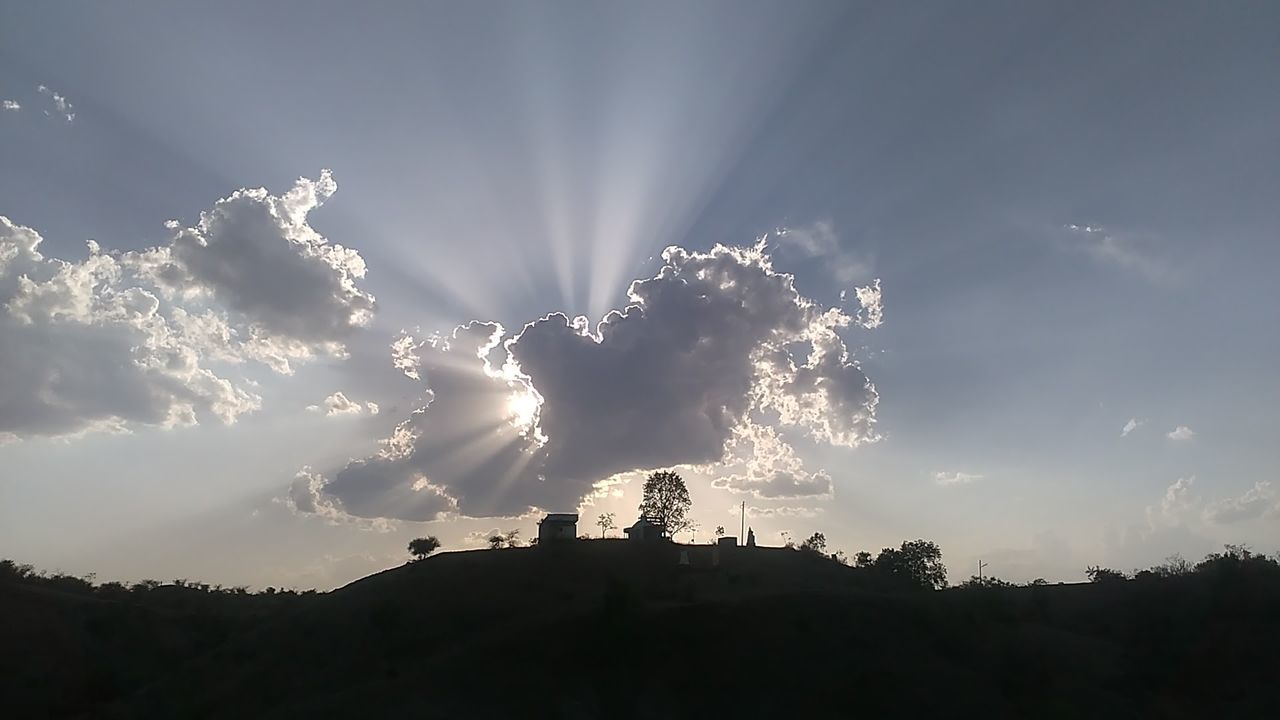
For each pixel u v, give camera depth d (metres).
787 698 64.44
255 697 74.50
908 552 124.56
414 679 68.62
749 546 133.75
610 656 69.62
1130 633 73.50
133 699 81.56
